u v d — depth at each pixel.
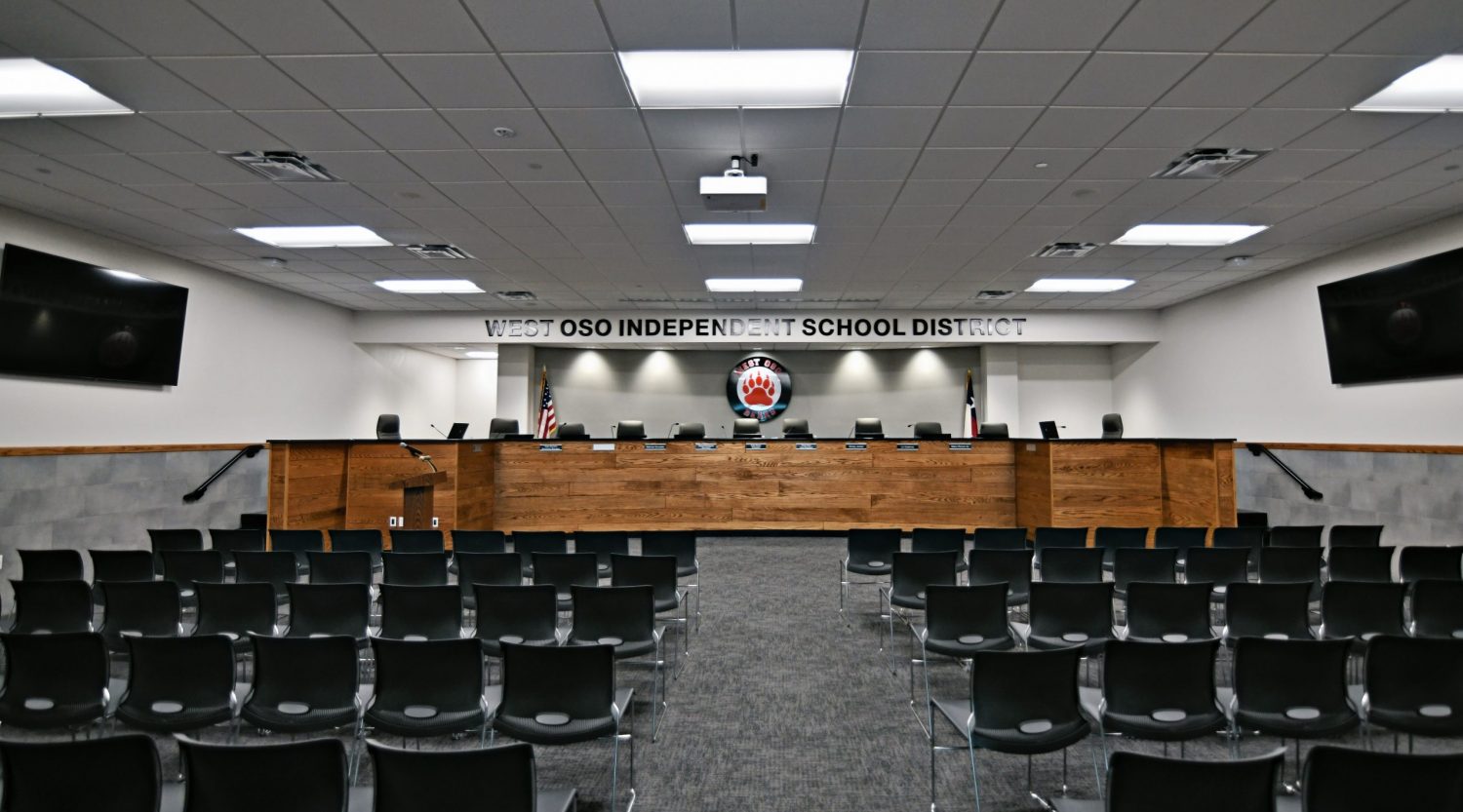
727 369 14.65
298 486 7.71
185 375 8.60
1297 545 5.67
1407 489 7.32
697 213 6.91
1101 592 3.82
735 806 2.96
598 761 3.36
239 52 3.97
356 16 3.64
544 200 6.48
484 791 1.96
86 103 4.57
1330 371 8.26
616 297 11.09
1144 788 1.89
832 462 9.28
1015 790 3.09
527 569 5.73
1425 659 2.86
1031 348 13.59
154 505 8.01
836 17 3.67
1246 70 4.17
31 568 4.76
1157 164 5.61
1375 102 4.57
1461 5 3.50
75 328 7.08
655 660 3.79
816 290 10.60
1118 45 3.91
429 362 15.16
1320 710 2.86
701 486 9.28
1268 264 8.85
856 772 3.25
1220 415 10.48
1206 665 2.85
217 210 6.70
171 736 3.62
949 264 8.93
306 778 1.97
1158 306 11.76
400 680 2.95
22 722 2.98
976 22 3.71
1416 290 7.12
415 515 7.46
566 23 3.72
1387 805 1.86
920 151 5.38
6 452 6.46
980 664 2.74
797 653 4.94
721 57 4.05
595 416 14.27
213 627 3.81
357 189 6.17
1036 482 8.84
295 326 10.65
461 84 4.35
